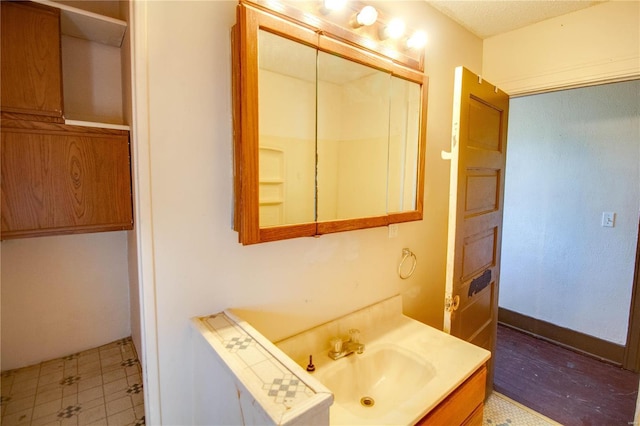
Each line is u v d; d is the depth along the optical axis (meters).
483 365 1.27
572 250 2.61
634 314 2.30
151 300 0.91
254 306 1.12
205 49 0.95
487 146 1.76
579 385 2.17
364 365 1.26
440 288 1.97
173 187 0.92
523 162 2.84
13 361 1.08
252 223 0.96
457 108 1.44
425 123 1.53
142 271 0.90
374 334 1.44
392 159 1.45
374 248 1.52
